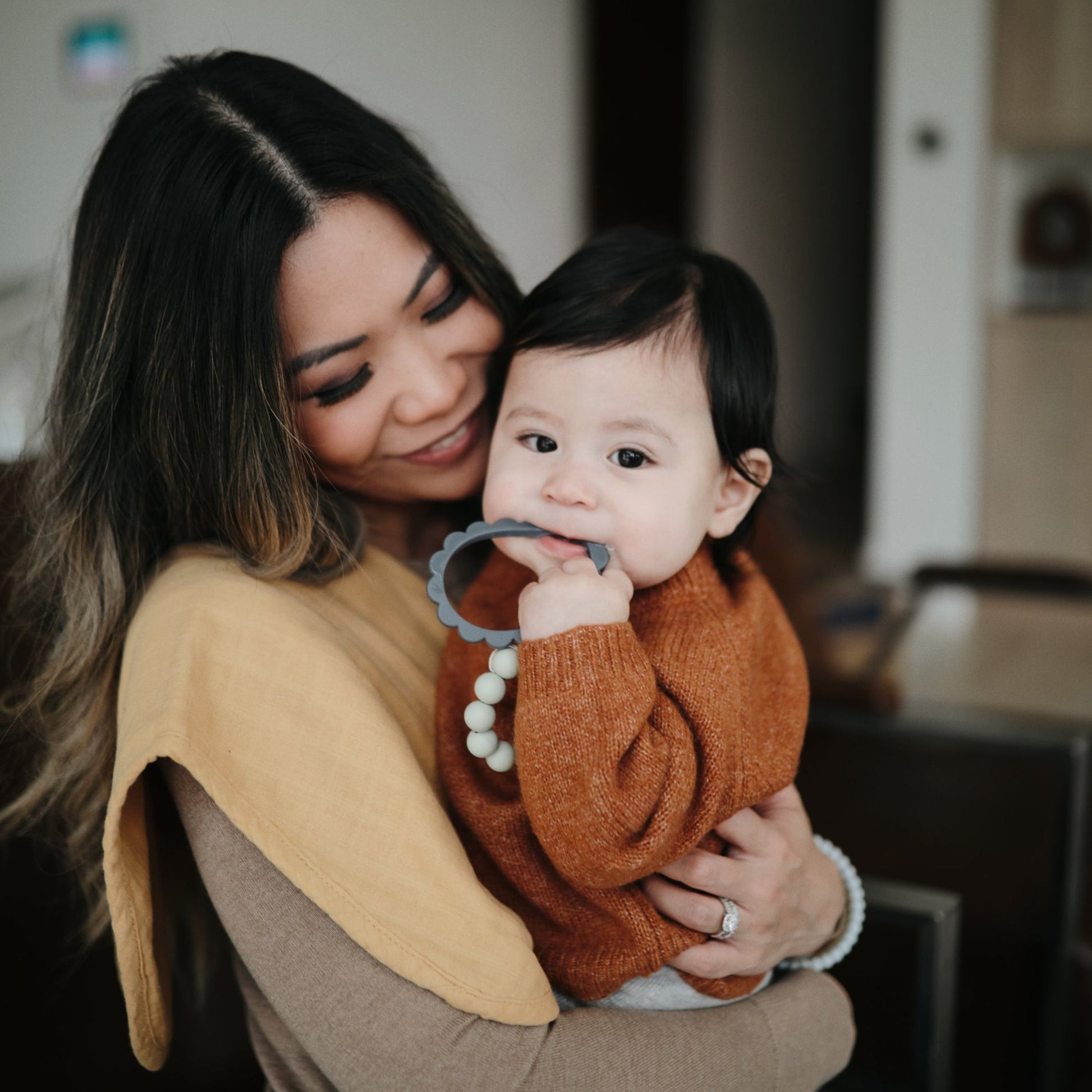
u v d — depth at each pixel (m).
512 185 3.82
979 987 1.40
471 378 0.87
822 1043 0.84
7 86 3.14
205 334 0.76
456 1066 0.68
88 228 0.80
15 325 2.39
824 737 1.54
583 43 4.20
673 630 0.78
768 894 0.80
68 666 0.83
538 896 0.77
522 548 0.79
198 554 0.80
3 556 0.95
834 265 5.96
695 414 0.80
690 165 4.43
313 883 0.68
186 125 0.77
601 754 0.67
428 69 3.42
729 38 4.66
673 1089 0.72
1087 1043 1.40
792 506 1.57
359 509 0.87
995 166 4.04
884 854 1.51
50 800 0.90
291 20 2.98
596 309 0.80
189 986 1.02
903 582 4.05
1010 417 4.11
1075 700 2.87
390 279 0.79
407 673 0.83
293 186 0.76
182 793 0.72
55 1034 0.96
